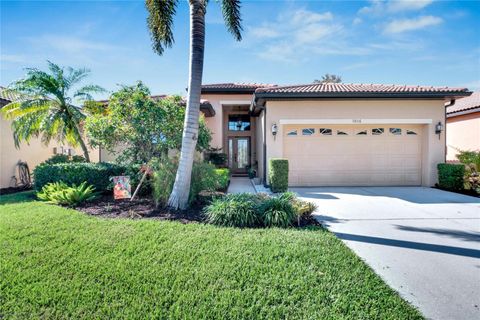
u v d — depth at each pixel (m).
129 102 9.22
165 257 4.34
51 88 11.92
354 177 13.00
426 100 12.62
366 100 12.61
